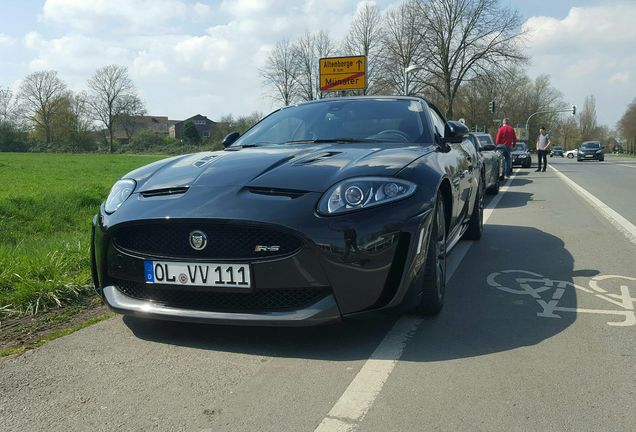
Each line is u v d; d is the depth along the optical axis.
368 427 2.23
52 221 9.02
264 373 2.75
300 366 2.82
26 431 2.25
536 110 88.06
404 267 2.96
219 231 2.88
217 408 2.41
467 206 5.20
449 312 3.68
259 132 4.59
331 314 2.83
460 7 44.53
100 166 30.83
